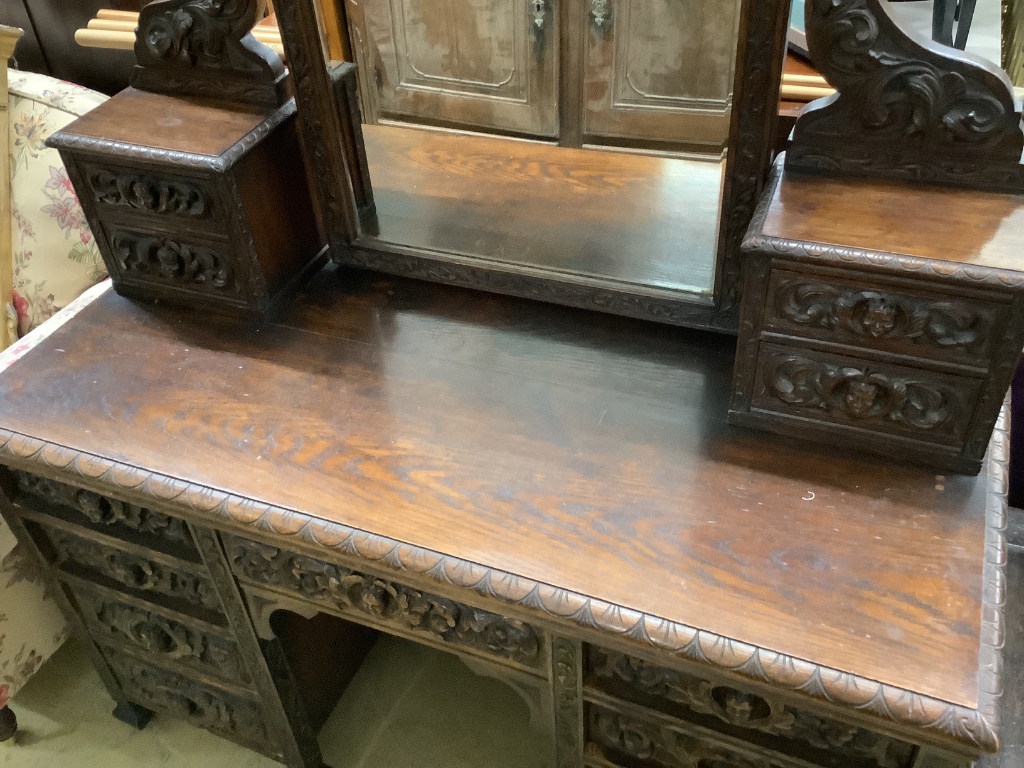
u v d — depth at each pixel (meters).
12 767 1.29
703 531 0.74
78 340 0.99
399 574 0.75
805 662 0.65
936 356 0.71
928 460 0.77
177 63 0.96
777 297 0.73
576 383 0.88
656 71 0.78
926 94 0.70
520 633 0.79
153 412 0.89
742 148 0.77
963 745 0.61
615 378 0.89
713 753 0.83
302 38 0.87
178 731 1.33
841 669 0.64
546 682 0.83
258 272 0.96
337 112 0.93
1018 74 0.96
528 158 0.90
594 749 0.90
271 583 0.90
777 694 0.67
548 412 0.85
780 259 0.71
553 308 0.98
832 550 0.72
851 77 0.71
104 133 0.92
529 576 0.72
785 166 0.78
